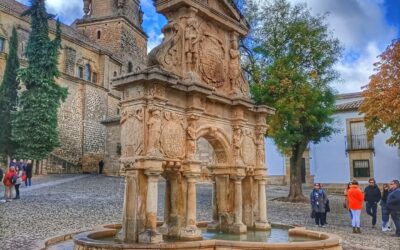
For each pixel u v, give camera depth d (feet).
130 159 28.99
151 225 27.89
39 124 106.63
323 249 26.86
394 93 66.95
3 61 118.32
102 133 152.87
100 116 152.66
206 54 36.09
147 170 28.32
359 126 105.91
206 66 35.86
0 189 77.30
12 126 106.01
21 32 128.88
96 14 183.83
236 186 36.65
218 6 38.22
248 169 38.70
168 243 26.20
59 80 133.59
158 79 28.81
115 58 168.14
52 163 123.34
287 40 77.15
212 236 33.53
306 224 50.72
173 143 30.91
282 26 76.95
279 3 78.38
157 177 28.84
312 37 75.61
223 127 36.58
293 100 68.74
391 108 67.92
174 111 31.48
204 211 57.47
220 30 38.55
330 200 84.48
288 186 111.65
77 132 139.64
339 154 108.27
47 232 37.17
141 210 28.37
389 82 68.69
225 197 36.81
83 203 59.88
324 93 76.23
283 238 32.50
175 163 30.83
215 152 37.60
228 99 36.68
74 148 137.39
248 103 37.96
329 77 77.25
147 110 29.30
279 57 74.49
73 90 139.95
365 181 104.42
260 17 79.00
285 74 70.49
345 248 34.50
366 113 72.59
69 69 142.10
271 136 71.10
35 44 111.14
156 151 28.76
